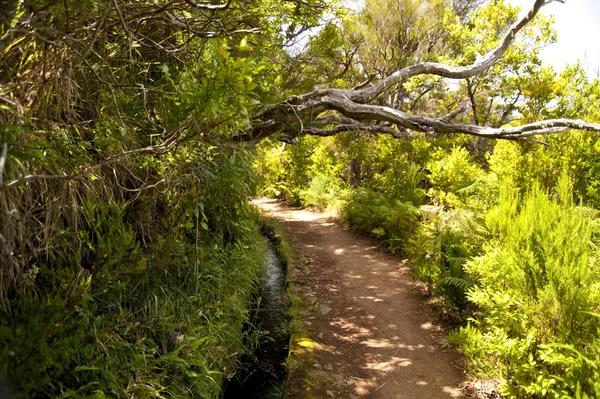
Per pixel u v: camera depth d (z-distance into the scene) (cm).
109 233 277
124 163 300
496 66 963
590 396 273
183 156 297
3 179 188
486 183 874
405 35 1170
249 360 425
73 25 195
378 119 516
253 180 556
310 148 1442
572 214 412
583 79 862
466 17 1276
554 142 769
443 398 350
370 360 411
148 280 338
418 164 1141
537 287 350
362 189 1017
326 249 820
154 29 347
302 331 468
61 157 225
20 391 185
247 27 404
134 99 335
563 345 289
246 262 551
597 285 347
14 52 197
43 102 220
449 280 479
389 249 785
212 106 221
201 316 389
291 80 812
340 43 880
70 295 238
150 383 271
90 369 237
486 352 378
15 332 194
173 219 376
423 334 465
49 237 236
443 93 1484
